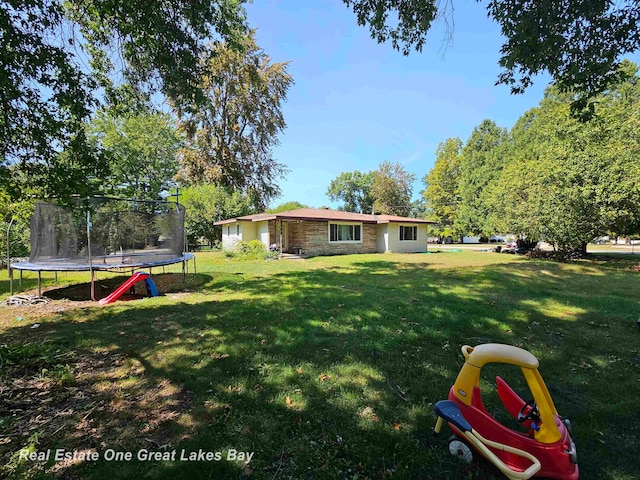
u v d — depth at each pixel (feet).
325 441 6.75
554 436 5.65
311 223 58.23
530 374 5.91
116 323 15.20
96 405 8.18
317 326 14.29
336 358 10.91
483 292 22.00
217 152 66.59
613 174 34.01
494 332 13.62
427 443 6.72
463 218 96.17
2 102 9.65
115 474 5.85
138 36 14.28
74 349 11.89
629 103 43.91
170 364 10.54
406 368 10.17
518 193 48.21
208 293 22.82
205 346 12.05
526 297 20.24
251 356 11.09
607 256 49.93
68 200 12.30
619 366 10.40
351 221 61.11
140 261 24.90
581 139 37.93
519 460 5.70
